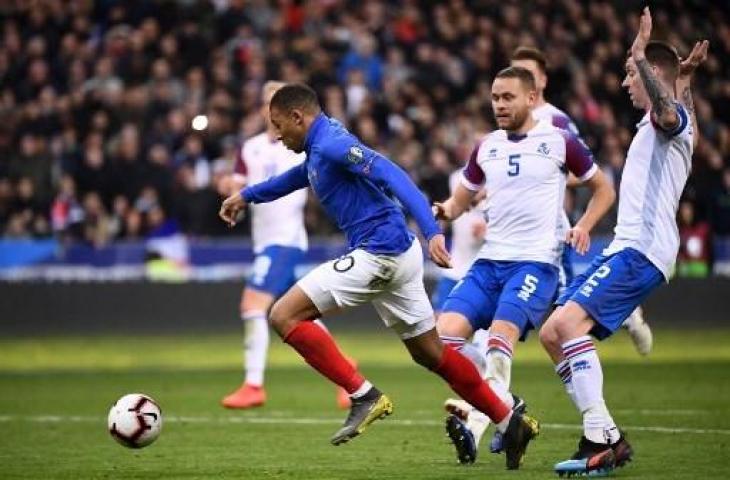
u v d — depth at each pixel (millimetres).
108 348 66125
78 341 70125
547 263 29000
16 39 83688
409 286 26438
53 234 73500
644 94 26375
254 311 41219
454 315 28938
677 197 26188
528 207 29078
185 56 83688
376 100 79125
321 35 86875
